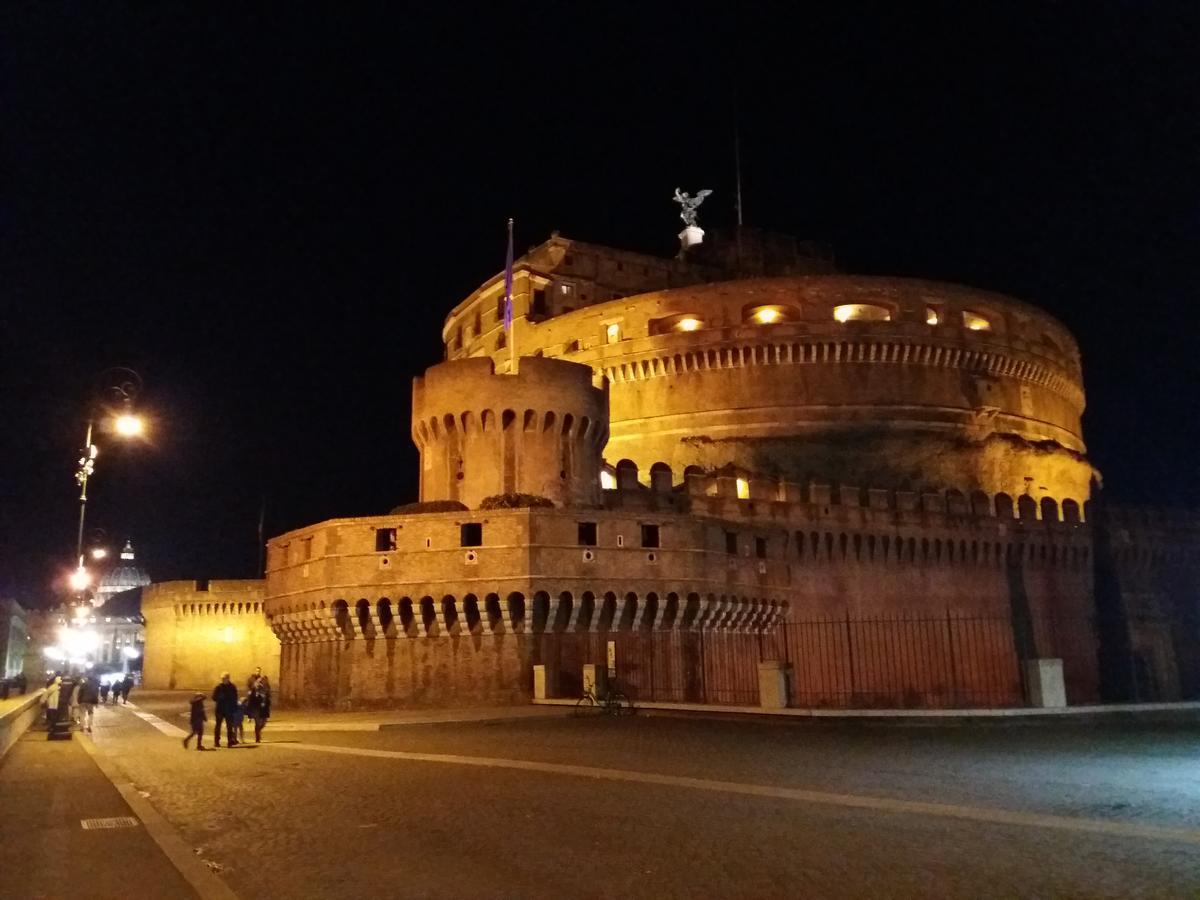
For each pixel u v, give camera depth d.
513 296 78.94
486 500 45.44
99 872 11.95
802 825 13.79
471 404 49.06
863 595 57.22
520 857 12.22
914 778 18.61
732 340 70.06
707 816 14.65
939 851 11.98
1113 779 18.14
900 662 57.31
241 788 19.22
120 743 30.30
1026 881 10.50
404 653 41.88
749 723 31.81
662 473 55.28
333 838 13.84
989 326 77.31
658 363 71.25
